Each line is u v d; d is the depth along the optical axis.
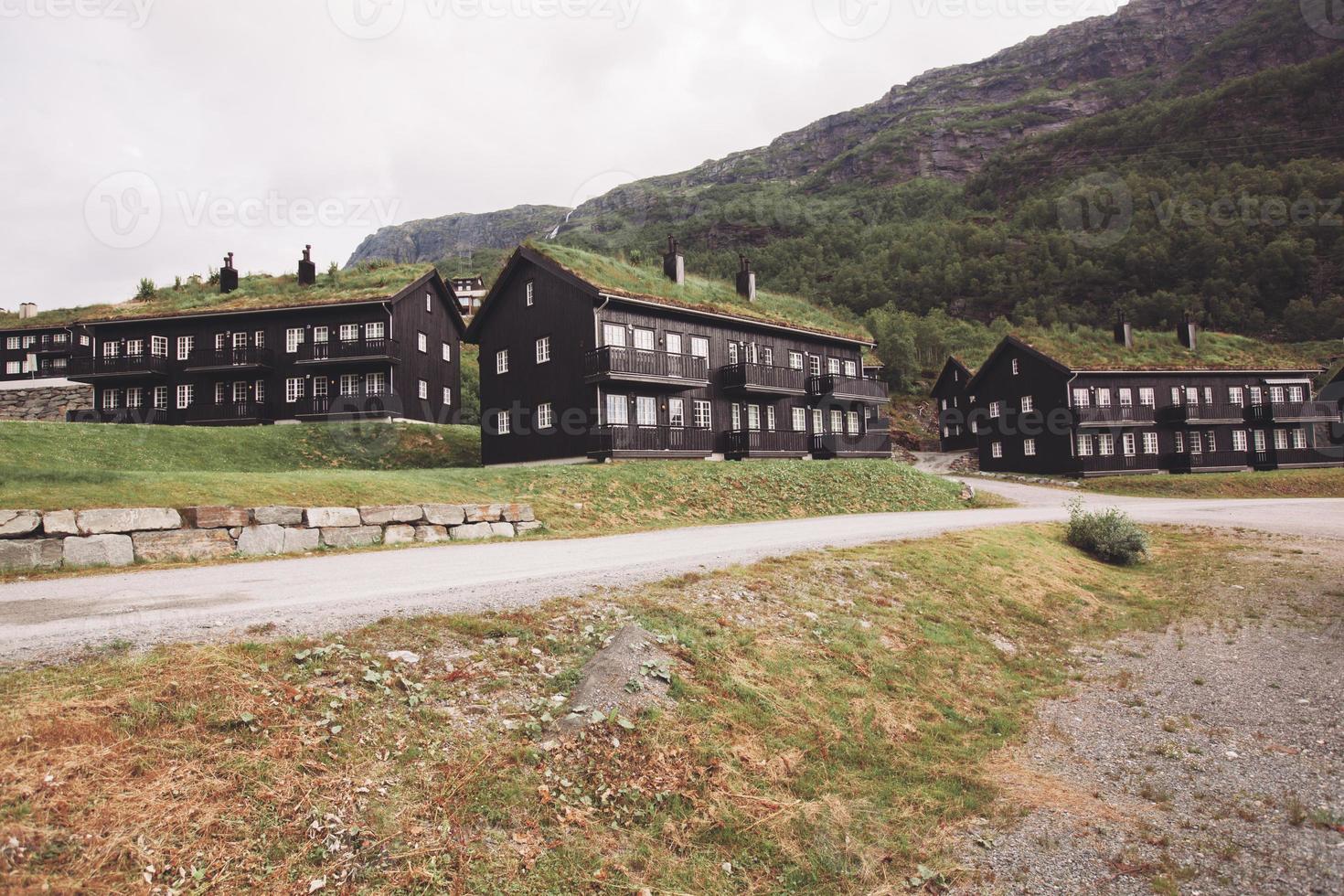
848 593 9.57
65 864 3.22
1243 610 11.69
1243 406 43.31
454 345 41.44
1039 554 14.23
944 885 4.44
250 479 13.53
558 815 4.33
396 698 4.97
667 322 27.11
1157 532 19.53
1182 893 4.41
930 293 99.06
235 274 38.03
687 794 4.77
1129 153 130.50
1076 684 8.55
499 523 14.94
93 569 9.50
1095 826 5.24
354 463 26.89
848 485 24.70
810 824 4.83
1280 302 85.25
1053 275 98.69
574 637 6.43
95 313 40.44
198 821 3.62
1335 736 6.70
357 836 3.81
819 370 33.53
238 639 5.48
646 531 16.03
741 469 23.23
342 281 37.31
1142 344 46.62
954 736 6.62
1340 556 14.95
